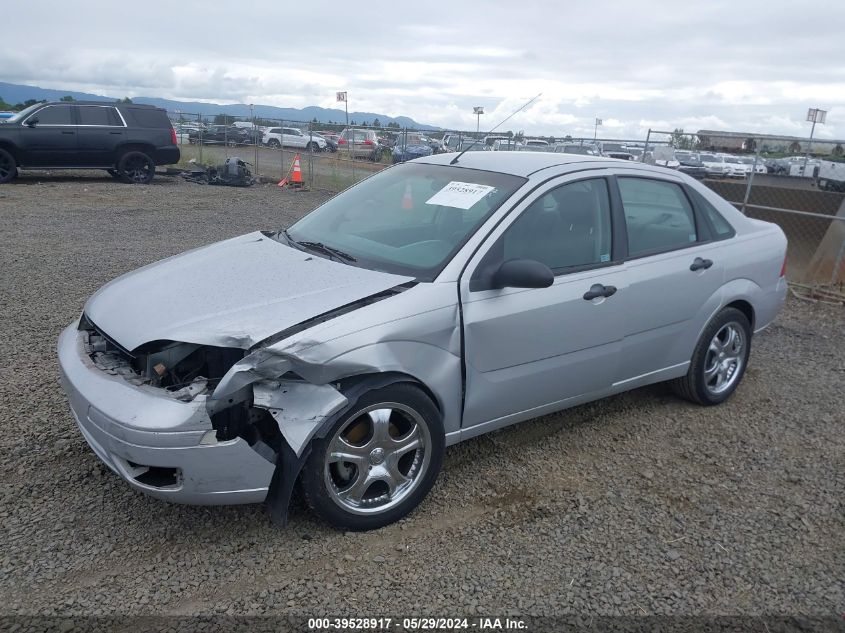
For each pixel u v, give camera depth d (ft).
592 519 11.66
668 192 15.20
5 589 9.41
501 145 46.19
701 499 12.48
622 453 14.06
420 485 11.33
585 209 13.50
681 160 77.00
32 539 10.46
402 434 11.25
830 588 10.25
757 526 11.72
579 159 14.42
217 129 99.66
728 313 16.05
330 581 9.87
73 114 54.80
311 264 12.19
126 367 10.78
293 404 9.91
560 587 9.97
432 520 11.43
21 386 15.69
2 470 12.23
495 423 12.54
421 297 11.03
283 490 10.00
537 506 11.96
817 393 17.74
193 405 9.55
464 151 15.71
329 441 10.21
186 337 9.87
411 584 9.88
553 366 12.85
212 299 10.95
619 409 16.19
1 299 22.56
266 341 9.80
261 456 9.87
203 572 9.93
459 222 12.53
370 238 13.10
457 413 11.76
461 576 10.09
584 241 13.33
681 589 10.07
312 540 10.73
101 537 10.61
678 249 14.94
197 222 39.75
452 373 11.38
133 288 12.11
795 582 10.35
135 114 57.26
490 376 12.00
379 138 86.94
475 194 13.06
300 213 45.39
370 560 10.35
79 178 61.11
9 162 53.52
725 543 11.21
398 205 13.82
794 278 30.19
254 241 14.15
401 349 10.66
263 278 11.65
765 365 19.72
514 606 9.55
